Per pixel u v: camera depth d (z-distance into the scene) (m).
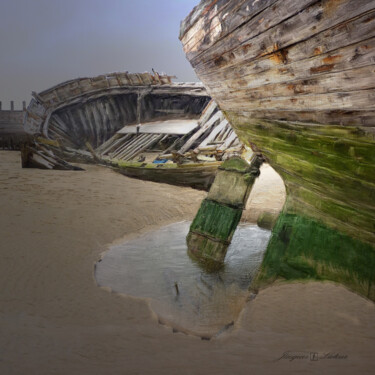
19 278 4.53
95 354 2.98
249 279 4.89
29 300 4.02
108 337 3.28
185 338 3.33
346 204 3.88
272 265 4.49
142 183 10.30
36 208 7.42
